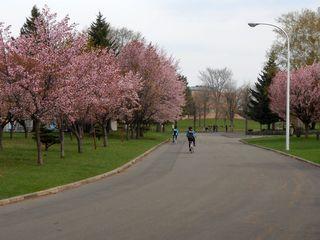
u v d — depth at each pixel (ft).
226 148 133.18
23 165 68.85
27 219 34.32
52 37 75.20
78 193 48.11
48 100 71.31
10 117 91.61
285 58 199.11
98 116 119.85
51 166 68.90
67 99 72.74
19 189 47.39
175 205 40.16
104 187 52.80
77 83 77.30
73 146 115.96
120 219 34.14
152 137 191.52
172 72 189.47
